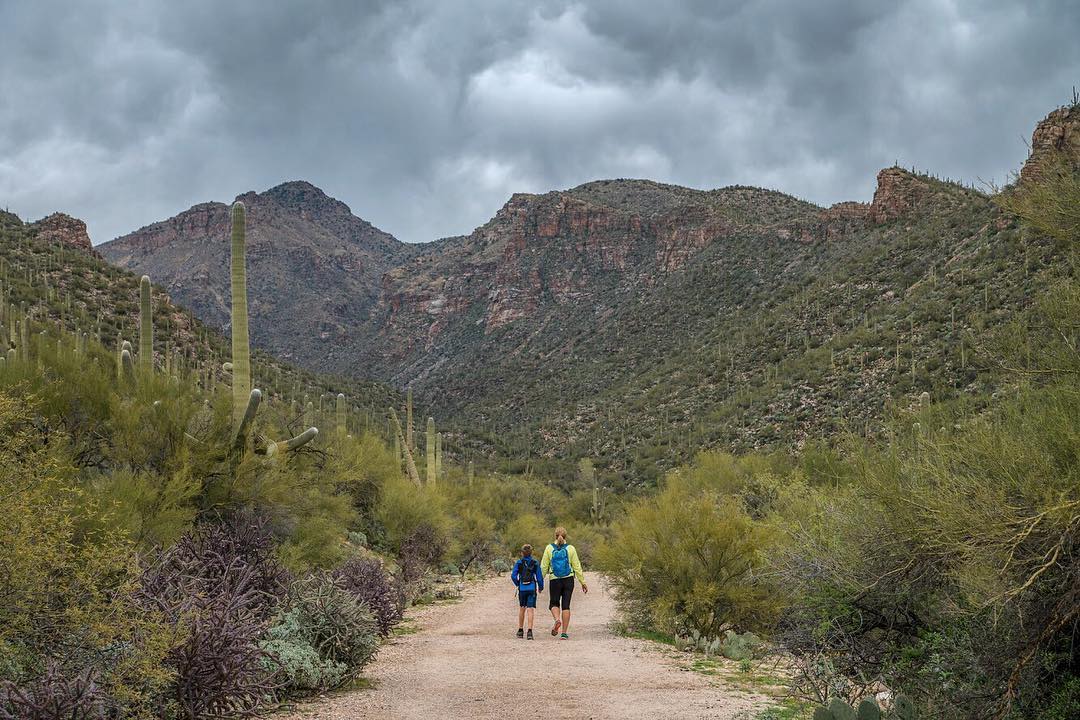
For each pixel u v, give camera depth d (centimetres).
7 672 539
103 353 1491
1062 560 531
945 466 585
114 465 1273
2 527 526
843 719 624
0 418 613
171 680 605
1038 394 577
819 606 775
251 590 743
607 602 2173
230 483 1346
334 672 883
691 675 1008
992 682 583
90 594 573
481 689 903
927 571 630
